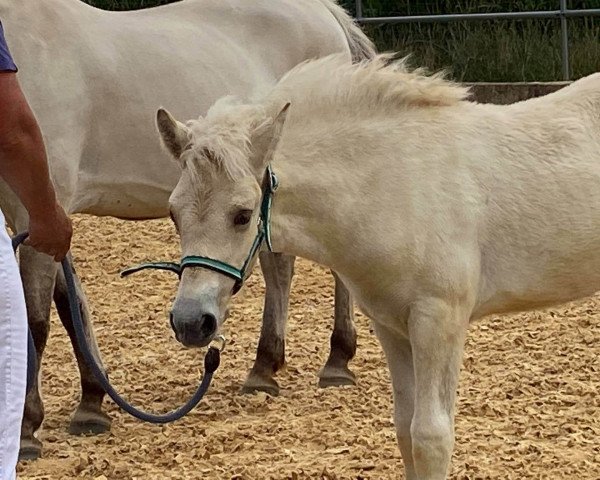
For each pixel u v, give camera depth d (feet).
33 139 12.85
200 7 26.07
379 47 57.41
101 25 23.98
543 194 17.53
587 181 17.84
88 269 36.58
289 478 19.24
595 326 29.12
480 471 19.21
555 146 17.89
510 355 26.91
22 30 22.41
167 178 23.94
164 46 24.44
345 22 28.53
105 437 22.43
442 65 55.21
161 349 28.81
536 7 57.11
